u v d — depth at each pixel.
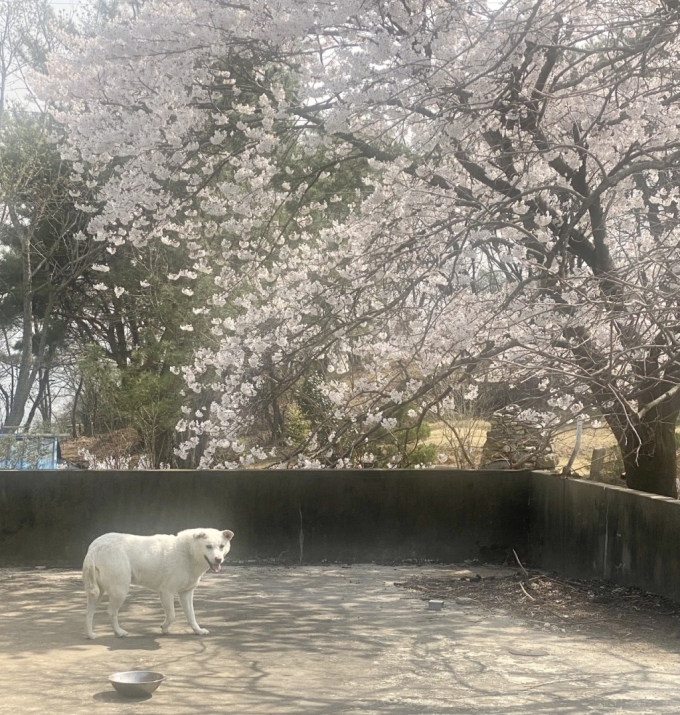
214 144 10.75
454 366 9.77
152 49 10.26
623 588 8.95
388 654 6.45
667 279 9.41
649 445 10.66
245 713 4.86
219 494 11.13
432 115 8.92
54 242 29.98
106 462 24.75
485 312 9.88
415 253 10.49
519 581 9.59
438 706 5.04
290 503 11.22
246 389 11.70
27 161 27.52
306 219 13.35
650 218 12.14
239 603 8.54
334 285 10.65
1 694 5.21
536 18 8.72
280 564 11.09
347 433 13.00
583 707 5.01
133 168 10.95
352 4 9.07
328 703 5.09
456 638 7.02
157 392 22.45
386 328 12.37
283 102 10.35
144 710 4.90
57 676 5.67
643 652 6.55
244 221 11.51
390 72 9.13
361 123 10.09
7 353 36.25
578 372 9.62
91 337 34.31
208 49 10.28
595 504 9.74
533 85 10.52
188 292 15.79
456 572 10.62
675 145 9.55
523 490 11.52
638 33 10.95
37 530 10.95
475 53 9.16
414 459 16.09
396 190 10.15
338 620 7.75
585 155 10.32
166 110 10.55
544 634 7.19
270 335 11.55
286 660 6.22
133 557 6.94
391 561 11.30
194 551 7.01
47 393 42.84
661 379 8.99
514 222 9.23
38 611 8.11
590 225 10.80
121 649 6.50
